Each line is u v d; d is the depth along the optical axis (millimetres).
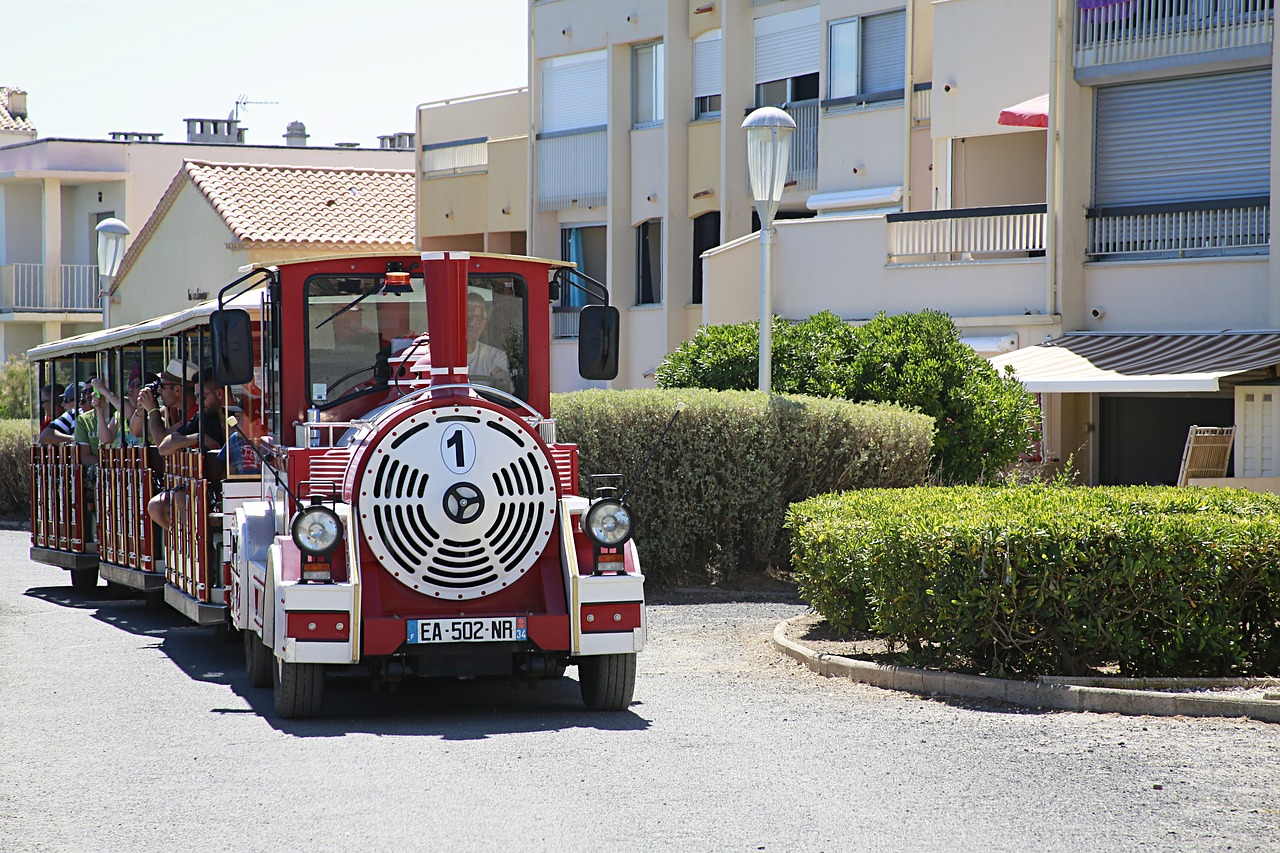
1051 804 7285
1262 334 22578
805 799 7465
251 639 11328
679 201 33250
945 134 27953
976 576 10219
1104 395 25562
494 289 11078
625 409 17109
